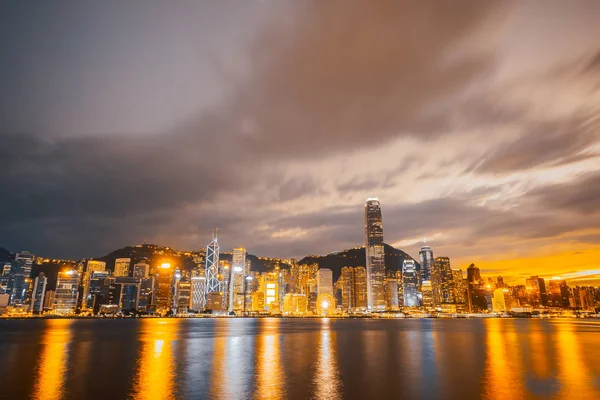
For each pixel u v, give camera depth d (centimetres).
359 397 4678
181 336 15000
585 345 10762
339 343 11762
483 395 4728
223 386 5247
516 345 10806
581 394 4741
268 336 14988
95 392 4866
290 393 4875
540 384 5303
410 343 11681
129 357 8225
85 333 16512
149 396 4691
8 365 7000
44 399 4547
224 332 17750
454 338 13662
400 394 4819
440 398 4616
